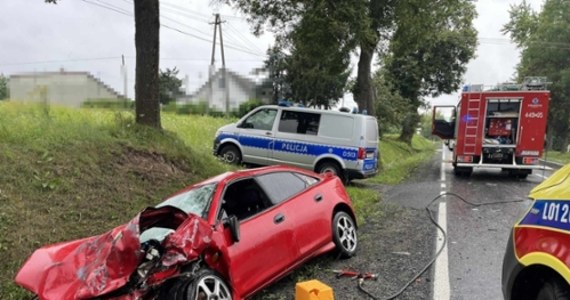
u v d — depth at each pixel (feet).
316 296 13.16
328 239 17.94
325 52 49.75
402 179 47.52
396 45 54.65
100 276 11.12
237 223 13.70
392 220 26.05
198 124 52.80
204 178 28.58
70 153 23.22
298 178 18.56
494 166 46.09
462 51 117.08
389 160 76.89
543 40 132.46
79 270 11.57
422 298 14.55
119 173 23.93
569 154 121.60
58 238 17.35
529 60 137.39
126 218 20.42
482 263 17.74
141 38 29.68
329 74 57.98
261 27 52.06
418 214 27.63
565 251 9.09
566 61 129.08
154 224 13.76
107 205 20.84
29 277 11.87
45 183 19.94
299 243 16.29
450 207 29.71
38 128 24.57
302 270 17.51
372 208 29.66
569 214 9.23
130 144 27.07
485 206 30.04
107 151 25.13
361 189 37.65
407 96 124.16
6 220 16.99
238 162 41.50
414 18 50.42
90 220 19.33
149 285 11.37
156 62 30.25
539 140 44.75
